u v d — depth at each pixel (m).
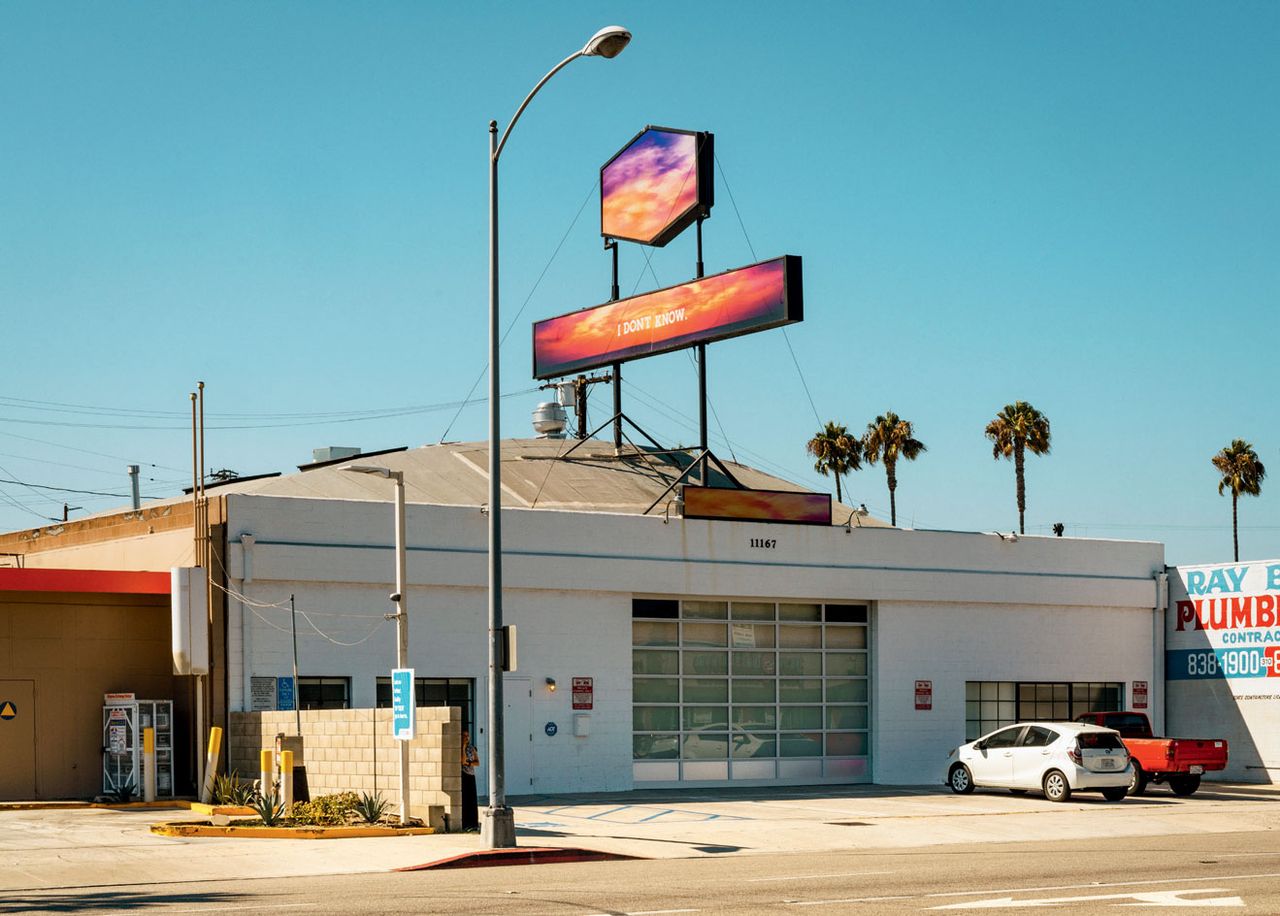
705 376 39.00
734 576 34.78
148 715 28.78
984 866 19.28
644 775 33.53
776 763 35.38
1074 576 40.00
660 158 41.25
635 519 33.69
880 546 37.00
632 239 41.91
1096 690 40.47
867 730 36.78
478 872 18.80
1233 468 88.75
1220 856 20.69
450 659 31.28
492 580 21.12
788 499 36.00
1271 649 38.78
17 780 28.56
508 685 31.78
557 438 46.59
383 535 30.69
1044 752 31.17
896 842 23.45
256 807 24.22
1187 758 32.59
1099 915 14.05
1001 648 38.72
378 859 19.86
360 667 30.23
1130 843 23.22
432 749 23.61
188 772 29.66
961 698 37.91
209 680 28.77
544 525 32.47
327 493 36.38
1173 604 41.41
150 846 21.17
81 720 29.38
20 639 28.92
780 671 35.72
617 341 41.94
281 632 29.38
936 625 37.78
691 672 34.50
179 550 30.89
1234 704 39.56
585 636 32.91
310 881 17.64
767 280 37.50
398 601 23.42
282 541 29.50
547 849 20.42
